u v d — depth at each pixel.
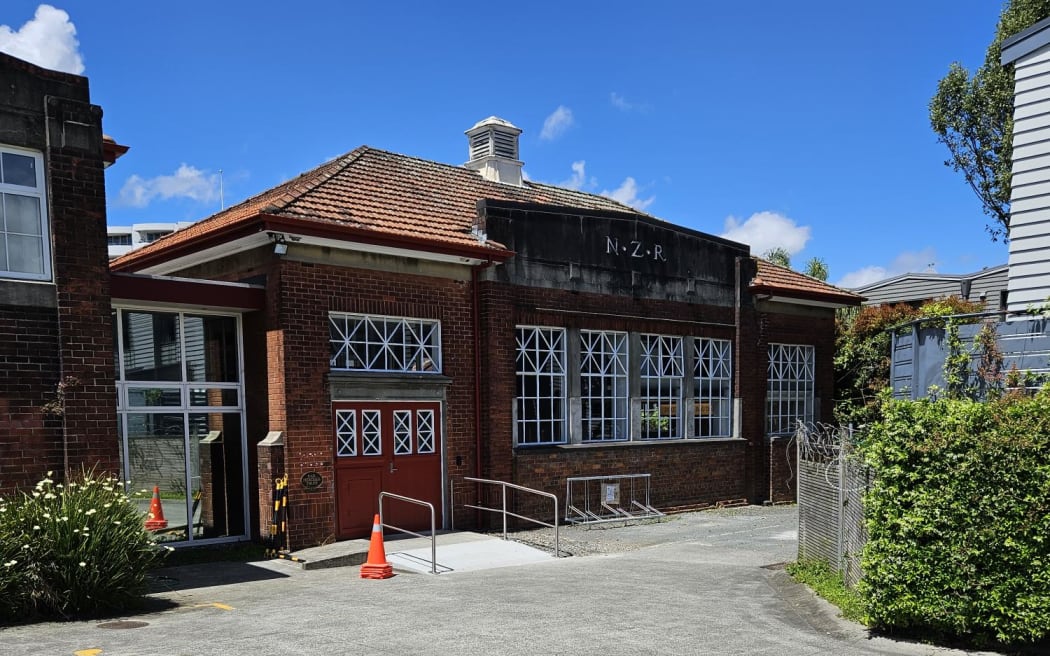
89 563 7.39
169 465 11.23
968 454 6.30
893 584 6.59
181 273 13.79
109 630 6.73
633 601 8.17
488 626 6.97
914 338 10.76
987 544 6.20
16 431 8.52
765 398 18.72
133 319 10.98
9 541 7.18
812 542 9.85
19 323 8.60
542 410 14.93
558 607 7.84
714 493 17.50
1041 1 18.61
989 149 21.89
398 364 12.91
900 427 6.65
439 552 11.45
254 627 6.85
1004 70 20.34
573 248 15.27
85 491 7.98
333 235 11.68
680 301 17.12
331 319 12.12
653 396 16.73
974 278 27.45
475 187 16.59
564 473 14.88
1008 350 9.59
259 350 11.84
